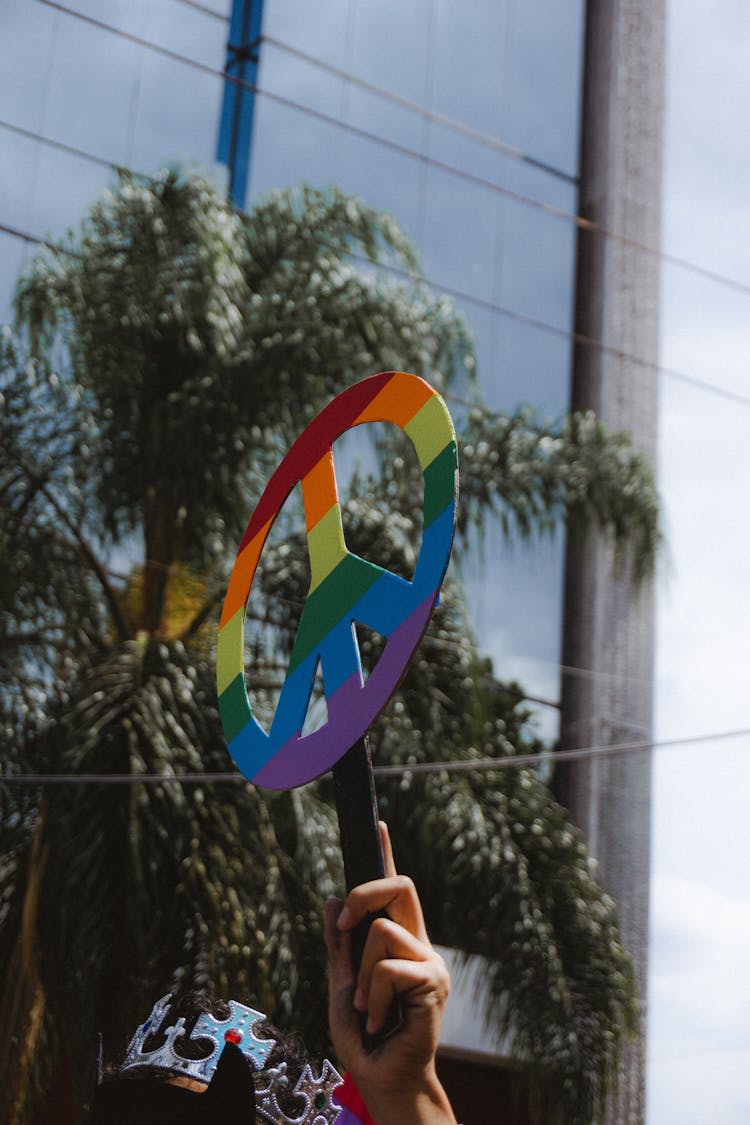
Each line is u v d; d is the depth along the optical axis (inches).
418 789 287.1
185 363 289.9
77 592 269.1
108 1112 53.1
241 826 251.6
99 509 275.0
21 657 260.7
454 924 292.4
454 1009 368.5
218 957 239.6
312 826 260.4
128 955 239.5
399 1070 42.5
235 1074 51.1
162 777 246.7
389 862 47.5
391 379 51.5
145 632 270.1
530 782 309.3
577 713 457.7
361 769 47.8
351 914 44.6
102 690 253.1
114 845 244.4
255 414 281.0
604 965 296.0
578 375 497.0
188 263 289.9
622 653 466.3
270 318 289.0
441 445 48.7
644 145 525.7
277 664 273.0
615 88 526.0
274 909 249.6
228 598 57.0
